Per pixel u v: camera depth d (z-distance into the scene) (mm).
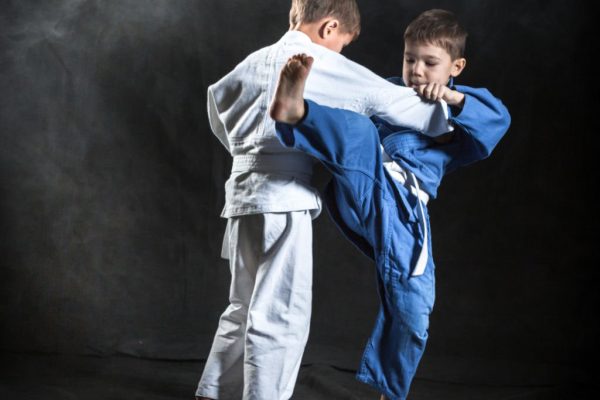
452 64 2807
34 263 4645
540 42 4691
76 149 4758
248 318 2506
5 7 4707
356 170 2467
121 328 4703
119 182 4801
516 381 4098
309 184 2617
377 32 4887
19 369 3945
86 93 4773
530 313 4645
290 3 4898
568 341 4574
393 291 2605
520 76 4715
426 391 3854
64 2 4758
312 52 2561
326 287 4855
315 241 4871
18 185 4672
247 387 2480
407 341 2613
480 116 2625
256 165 2562
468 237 4754
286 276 2525
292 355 2520
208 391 2662
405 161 2668
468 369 4297
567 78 4660
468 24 4785
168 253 4832
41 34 4738
